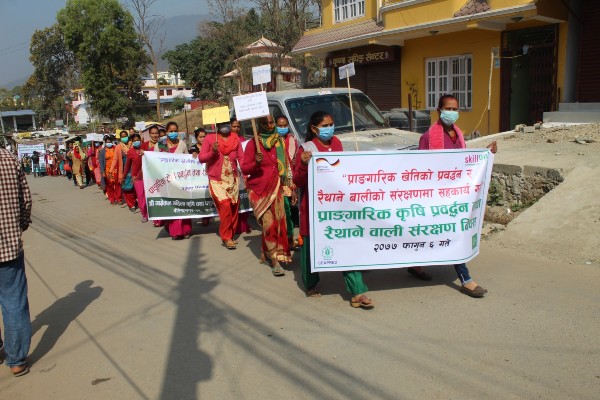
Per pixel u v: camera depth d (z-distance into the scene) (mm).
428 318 4500
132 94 54969
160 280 6207
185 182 8141
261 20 36094
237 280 5945
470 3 12992
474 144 10047
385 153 4688
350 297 5160
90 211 13055
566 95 12375
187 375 3859
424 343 4055
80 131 58594
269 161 5848
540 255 5863
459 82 14953
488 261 5859
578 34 12164
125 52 51312
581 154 7766
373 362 3834
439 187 4836
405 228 4828
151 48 42000
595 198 6344
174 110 52781
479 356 3797
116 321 5027
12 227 3998
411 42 16109
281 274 5965
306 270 5102
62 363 4250
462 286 4984
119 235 9227
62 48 76500
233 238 8039
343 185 4691
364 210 4754
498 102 13797
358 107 8672
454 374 3582
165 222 8523
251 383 3680
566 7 11859
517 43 13273
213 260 6859
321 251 4777
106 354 4328
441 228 4883
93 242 8828
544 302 4648
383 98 17625
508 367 3621
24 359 4133
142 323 4918
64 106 81938
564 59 12242
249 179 5977
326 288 5480
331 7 19016
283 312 4898
